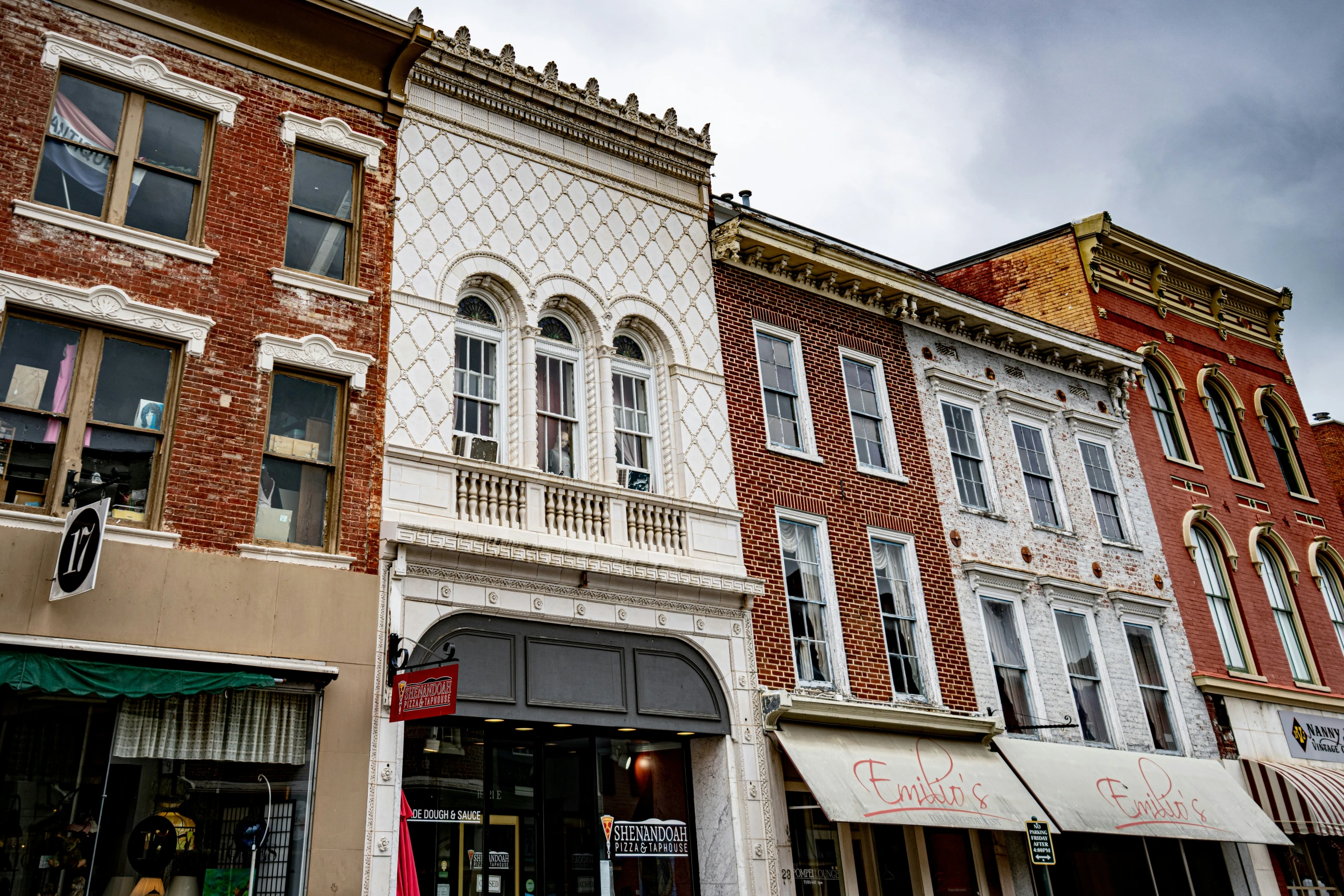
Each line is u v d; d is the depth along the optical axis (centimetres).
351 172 1450
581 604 1413
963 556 1909
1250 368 2859
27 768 1020
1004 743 1770
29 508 1088
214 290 1270
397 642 1228
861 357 1956
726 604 1559
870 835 1605
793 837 1512
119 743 1053
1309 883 2134
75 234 1198
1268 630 2425
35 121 1213
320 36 1451
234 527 1190
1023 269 2720
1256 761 2169
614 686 1406
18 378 1127
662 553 1524
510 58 1623
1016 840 1756
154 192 1286
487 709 1286
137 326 1198
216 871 1086
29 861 998
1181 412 2588
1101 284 2597
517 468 1412
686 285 1744
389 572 1273
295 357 1294
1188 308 2780
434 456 1353
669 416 1644
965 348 2156
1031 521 2073
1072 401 2320
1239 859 2038
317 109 1434
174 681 1064
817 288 1941
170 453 1177
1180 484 2456
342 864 1130
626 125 1734
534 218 1593
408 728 1263
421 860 1224
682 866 1446
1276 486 2706
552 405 1552
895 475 1888
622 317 1642
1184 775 1980
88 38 1280
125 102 1295
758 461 1708
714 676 1512
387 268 1419
